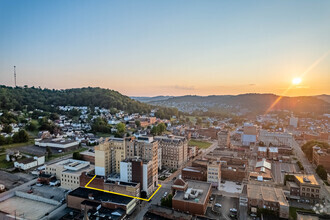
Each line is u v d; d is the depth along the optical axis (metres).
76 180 156.00
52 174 175.12
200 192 138.88
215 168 165.50
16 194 150.25
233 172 180.25
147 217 116.38
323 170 192.88
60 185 165.50
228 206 138.75
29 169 196.38
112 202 126.38
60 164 181.00
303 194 148.62
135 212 128.88
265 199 129.12
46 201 141.75
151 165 155.75
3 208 133.12
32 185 165.25
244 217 126.19
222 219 123.94
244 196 152.12
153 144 165.50
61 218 116.56
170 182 175.88
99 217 115.50
